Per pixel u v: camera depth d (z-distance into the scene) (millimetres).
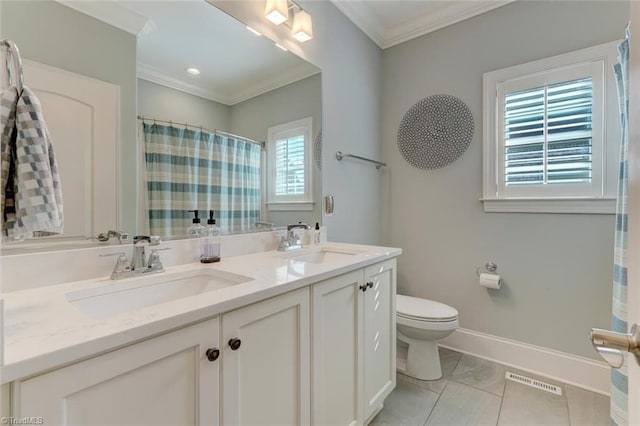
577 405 1614
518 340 2012
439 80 2320
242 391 822
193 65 1280
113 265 1004
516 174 2012
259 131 1558
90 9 986
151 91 1146
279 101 1653
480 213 2156
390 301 1589
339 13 2100
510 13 2021
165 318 637
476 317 2176
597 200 1726
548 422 1487
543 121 1907
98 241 989
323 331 1116
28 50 854
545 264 1919
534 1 1933
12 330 571
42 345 509
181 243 1201
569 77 1821
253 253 1496
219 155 1384
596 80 1741
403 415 1540
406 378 1870
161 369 646
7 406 465
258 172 1565
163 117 1184
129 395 597
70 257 917
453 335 2262
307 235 1814
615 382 989
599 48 1726
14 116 642
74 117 945
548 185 1902
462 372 1939
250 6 1497
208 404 730
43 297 783
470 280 2201
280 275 1031
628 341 470
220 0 1372
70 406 523
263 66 1571
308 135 1848
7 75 779
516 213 2016
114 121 1041
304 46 1806
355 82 2264
